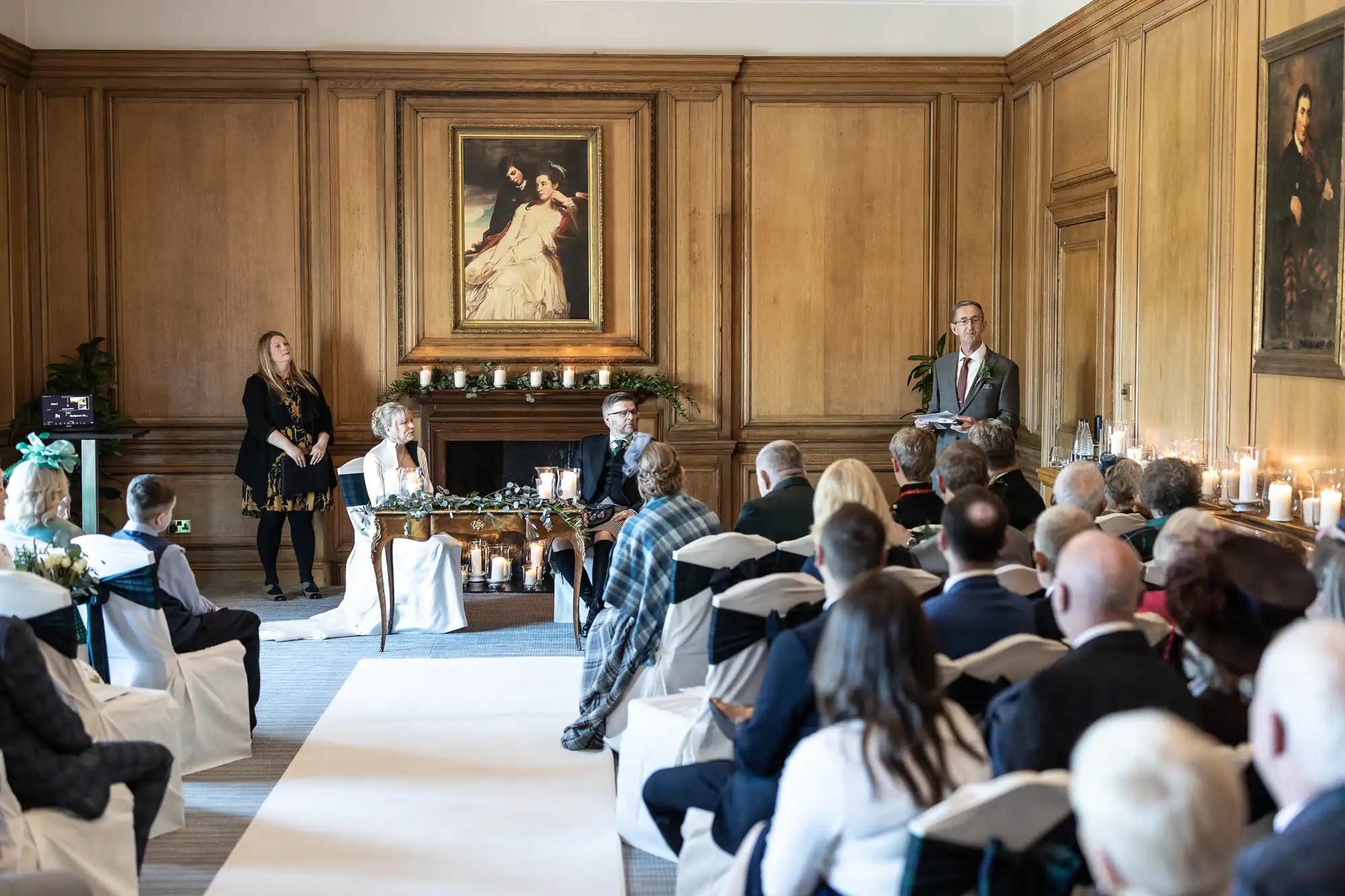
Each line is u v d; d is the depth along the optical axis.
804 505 4.24
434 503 6.30
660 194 8.36
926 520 4.60
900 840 2.04
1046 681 2.25
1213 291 5.86
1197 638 2.49
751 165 8.41
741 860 2.47
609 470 6.84
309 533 7.80
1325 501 4.58
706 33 8.31
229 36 8.09
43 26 8.00
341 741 4.91
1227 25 5.73
